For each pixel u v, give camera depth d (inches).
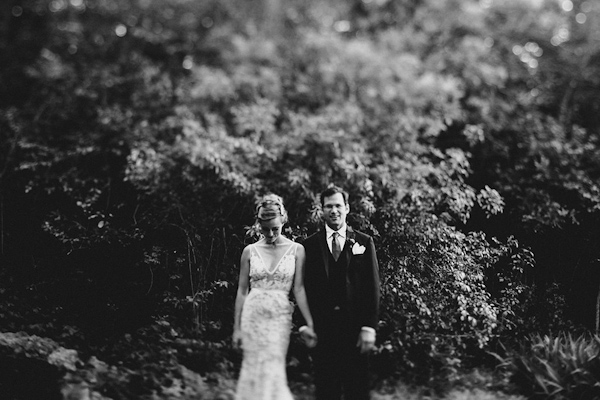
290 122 342.6
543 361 179.0
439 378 184.4
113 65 424.8
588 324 205.2
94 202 257.9
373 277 152.1
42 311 209.2
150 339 196.4
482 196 241.8
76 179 278.5
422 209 233.5
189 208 245.1
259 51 438.0
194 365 187.3
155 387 175.3
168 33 475.2
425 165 268.8
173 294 212.7
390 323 196.1
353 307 151.1
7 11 468.1
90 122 362.0
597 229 234.8
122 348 191.5
